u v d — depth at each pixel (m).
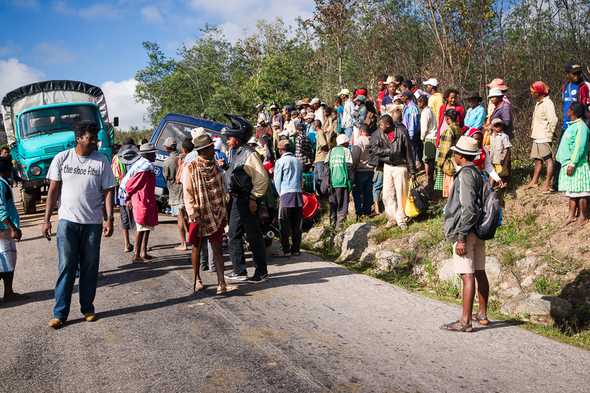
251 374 4.25
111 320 5.68
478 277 5.43
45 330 5.43
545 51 11.80
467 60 12.99
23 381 4.26
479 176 5.15
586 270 6.69
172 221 12.84
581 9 10.99
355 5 18.45
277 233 9.16
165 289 6.82
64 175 5.51
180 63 37.56
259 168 6.82
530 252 7.44
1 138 22.69
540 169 8.67
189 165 6.33
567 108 8.16
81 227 5.54
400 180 9.30
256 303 6.16
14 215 6.65
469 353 4.69
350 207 11.84
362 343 4.91
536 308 6.05
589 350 4.87
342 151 10.24
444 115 9.20
